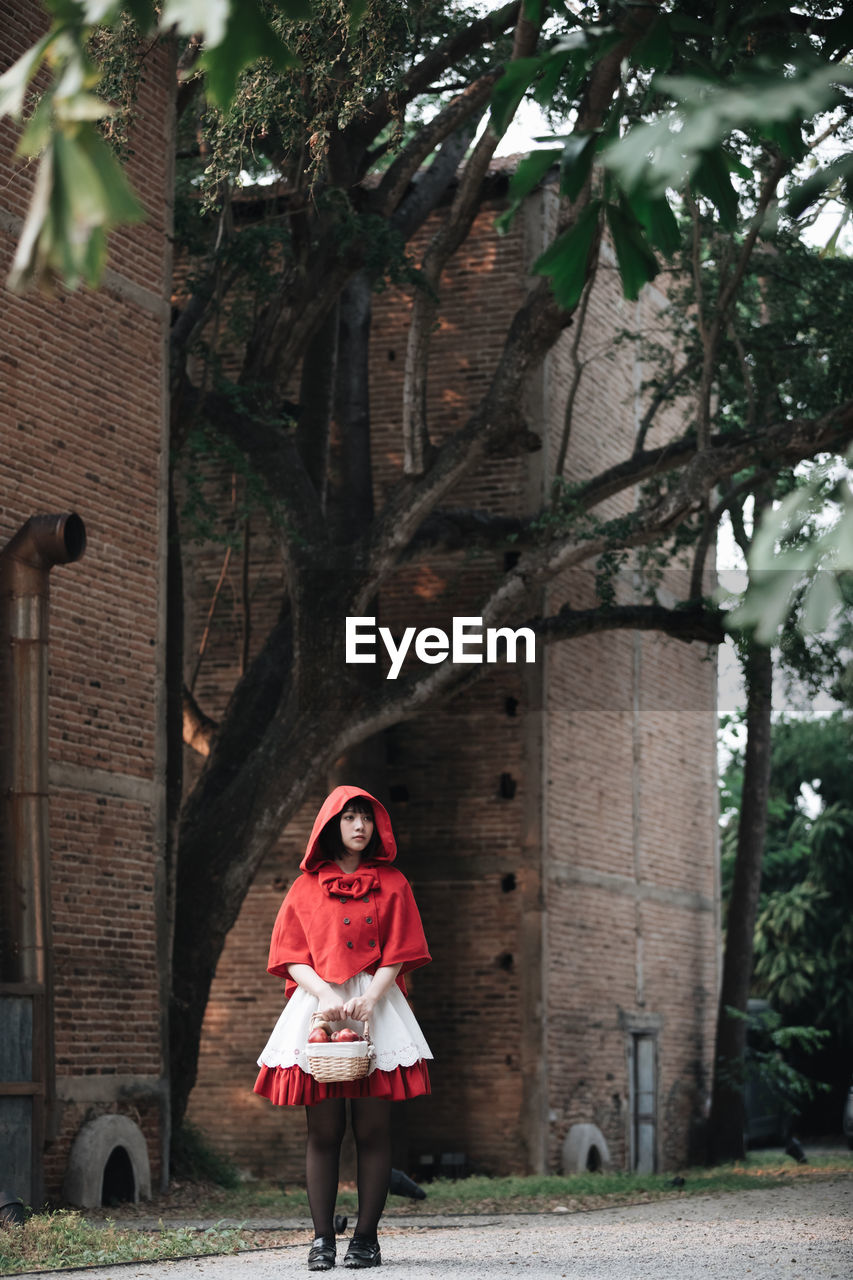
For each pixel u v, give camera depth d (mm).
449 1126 18453
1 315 12266
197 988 15430
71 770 12703
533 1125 18109
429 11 14625
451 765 19219
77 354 13133
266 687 17531
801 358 16453
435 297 15484
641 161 2635
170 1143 15148
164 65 14383
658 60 3498
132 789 13469
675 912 22359
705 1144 22078
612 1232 8172
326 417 17453
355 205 15859
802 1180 14562
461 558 19422
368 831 6223
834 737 29344
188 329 16328
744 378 15516
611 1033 20016
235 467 16328
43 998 10992
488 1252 6914
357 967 6035
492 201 20016
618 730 21000
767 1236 7688
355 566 15938
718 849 24109
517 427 15609
